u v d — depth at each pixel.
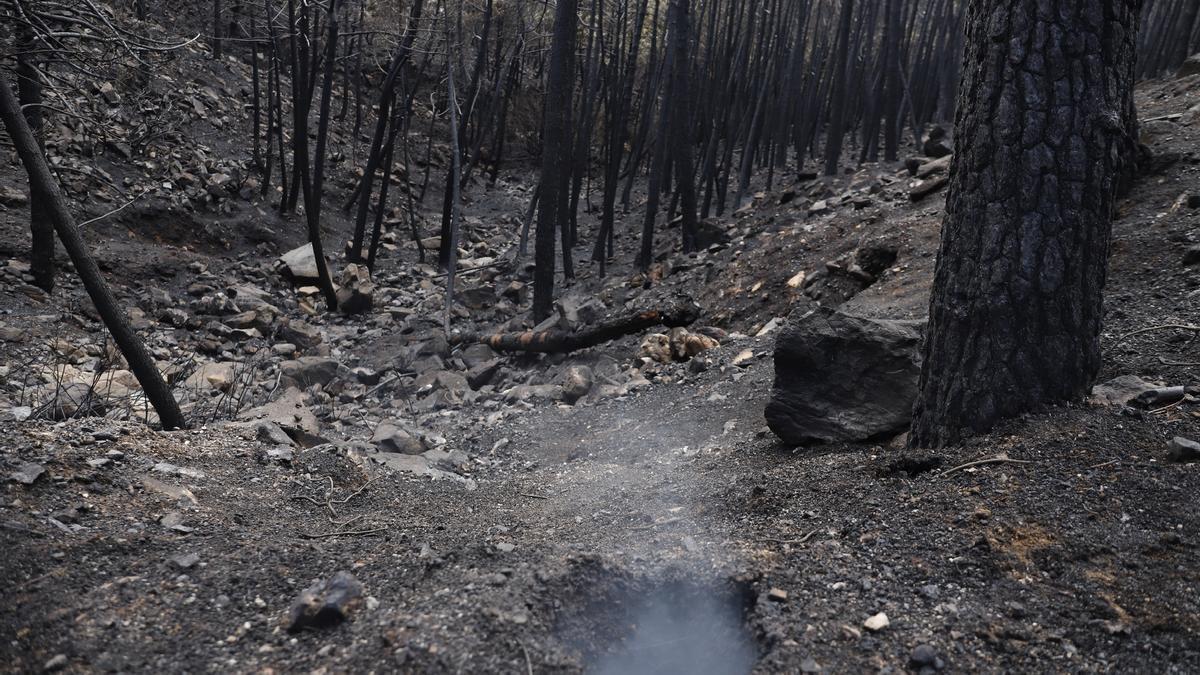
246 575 2.86
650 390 7.21
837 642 2.42
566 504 4.30
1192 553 2.70
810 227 10.16
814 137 19.67
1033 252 3.52
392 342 10.79
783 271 9.24
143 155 14.27
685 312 8.97
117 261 11.85
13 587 2.58
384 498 4.37
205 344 10.27
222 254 14.00
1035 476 3.22
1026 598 2.62
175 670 2.29
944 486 3.31
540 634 2.41
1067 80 3.47
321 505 4.04
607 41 18.16
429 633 2.36
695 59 16.98
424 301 13.04
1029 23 3.49
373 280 14.31
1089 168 3.51
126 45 6.29
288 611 2.62
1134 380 3.92
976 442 3.55
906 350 4.47
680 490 4.23
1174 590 2.55
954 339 3.67
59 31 6.29
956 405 3.65
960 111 3.74
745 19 19.23
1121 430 3.41
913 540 2.99
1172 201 6.45
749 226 12.54
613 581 2.76
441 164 20.92
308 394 8.41
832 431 4.50
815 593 2.69
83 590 2.66
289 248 14.87
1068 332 3.59
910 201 9.56
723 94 16.41
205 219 14.23
